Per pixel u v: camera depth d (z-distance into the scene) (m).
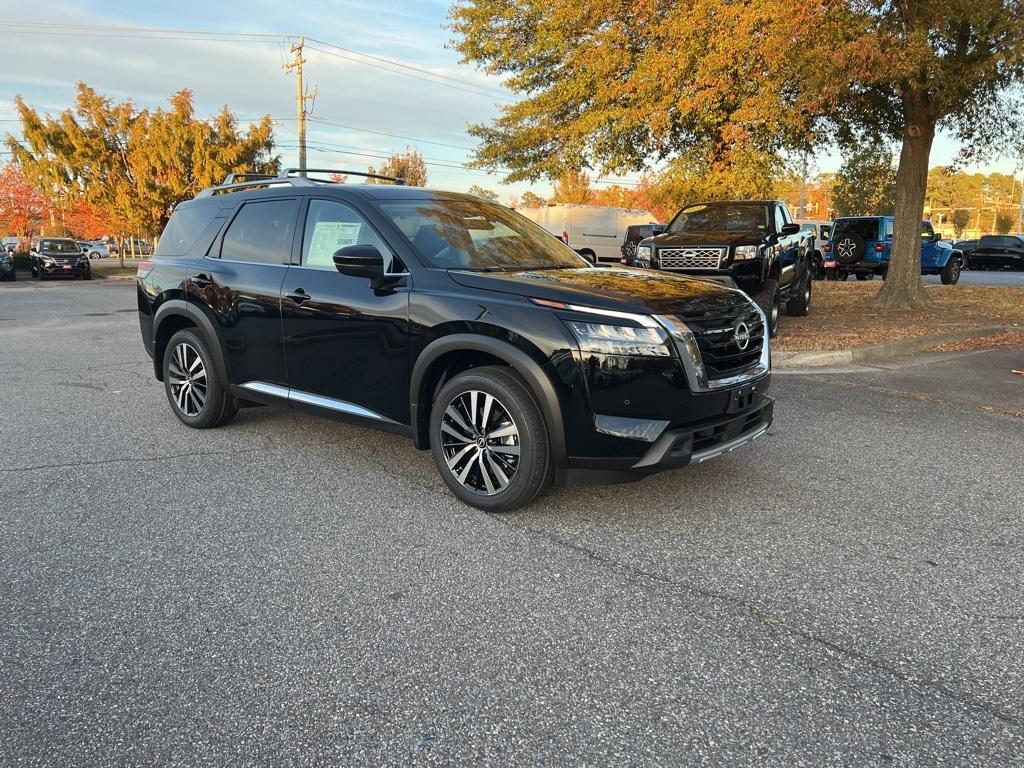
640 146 15.86
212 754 2.21
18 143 31.44
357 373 4.53
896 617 2.98
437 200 4.98
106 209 31.92
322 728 2.33
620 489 4.46
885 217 21.66
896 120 14.09
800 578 3.32
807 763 2.16
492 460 4.02
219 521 3.97
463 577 3.33
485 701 2.46
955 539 3.75
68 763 2.17
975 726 2.32
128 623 2.94
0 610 3.04
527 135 17.88
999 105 12.48
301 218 4.96
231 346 5.27
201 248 5.58
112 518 4.00
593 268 4.72
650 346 3.63
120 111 31.36
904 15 10.25
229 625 2.93
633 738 2.27
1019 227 68.94
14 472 4.75
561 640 2.82
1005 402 6.68
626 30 14.02
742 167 12.94
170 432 5.69
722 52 11.72
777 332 10.42
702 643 2.79
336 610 3.04
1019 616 2.99
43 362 8.82
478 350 3.94
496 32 18.08
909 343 9.47
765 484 4.55
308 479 4.63
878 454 5.16
